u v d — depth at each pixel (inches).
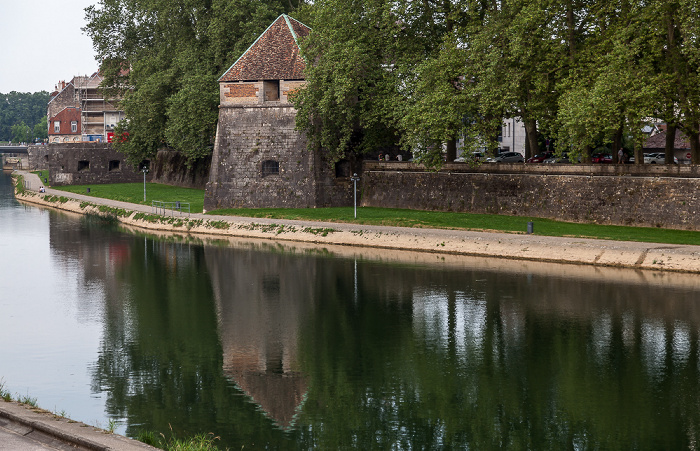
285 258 2162.9
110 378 1198.3
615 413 1039.6
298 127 2591.0
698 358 1249.4
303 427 1010.1
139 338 1421.0
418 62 2453.2
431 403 1089.4
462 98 2252.7
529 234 2149.4
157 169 4330.7
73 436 657.6
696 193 2050.9
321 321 1519.4
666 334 1373.0
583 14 2272.4
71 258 2256.4
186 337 1423.5
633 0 2015.3
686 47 1908.2
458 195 2554.1
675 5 2014.0
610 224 2201.0
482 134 2329.0
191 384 1170.6
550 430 992.2
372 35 2541.8
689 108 2001.7
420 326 1465.3
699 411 1040.8
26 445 657.0
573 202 2283.5
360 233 2361.0
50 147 4340.6
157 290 1823.3
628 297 1616.6
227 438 979.3
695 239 1962.4
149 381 1184.8
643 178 2150.6
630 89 1953.7
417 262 2055.9
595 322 1455.5
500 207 2454.5
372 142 2645.2
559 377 1178.0
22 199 4256.9
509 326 1448.1
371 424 1021.2
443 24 2556.6
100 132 6752.0
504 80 2240.4
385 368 1235.9
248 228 2571.4
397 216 2490.2
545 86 2177.7
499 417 1037.8
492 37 2241.6
